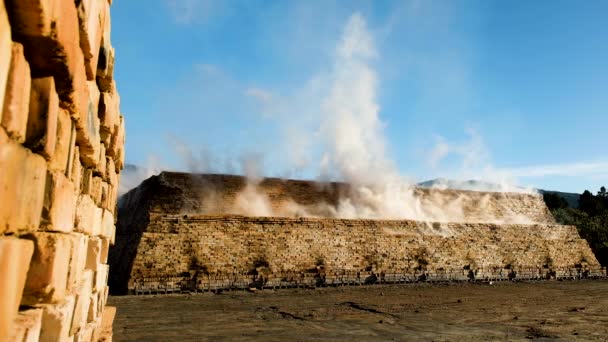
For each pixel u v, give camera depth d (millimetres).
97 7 4574
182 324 25391
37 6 2725
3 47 2551
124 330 23422
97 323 7824
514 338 23078
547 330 25078
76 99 3941
